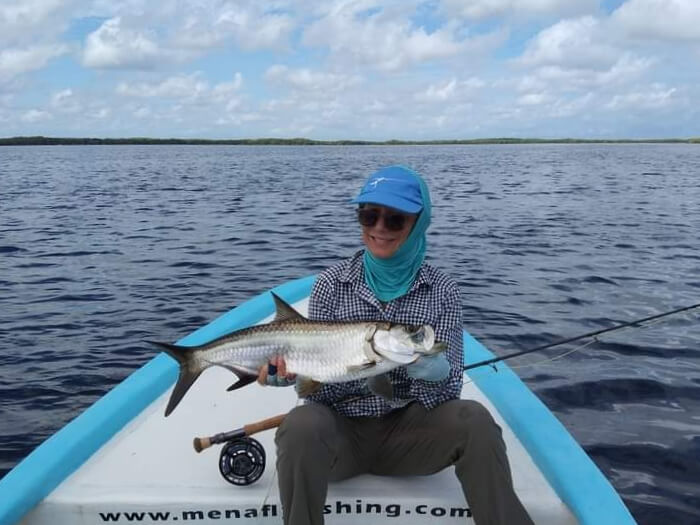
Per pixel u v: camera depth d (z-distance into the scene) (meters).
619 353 3.42
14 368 3.33
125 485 1.59
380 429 1.55
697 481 2.17
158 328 3.97
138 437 1.85
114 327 3.99
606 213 10.20
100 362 3.41
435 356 1.40
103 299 4.66
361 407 1.55
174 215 9.80
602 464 2.28
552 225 8.71
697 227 8.48
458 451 1.42
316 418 1.36
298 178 19.20
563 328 3.88
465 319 4.06
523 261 6.04
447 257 6.25
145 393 2.06
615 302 4.49
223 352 1.51
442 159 36.16
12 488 1.51
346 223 8.84
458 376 1.55
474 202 12.02
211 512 1.52
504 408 2.06
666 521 1.95
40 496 1.52
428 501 1.51
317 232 7.98
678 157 39.72
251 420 1.98
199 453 1.76
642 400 2.82
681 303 4.47
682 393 2.89
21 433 2.64
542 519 1.54
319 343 1.45
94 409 1.92
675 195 13.38
